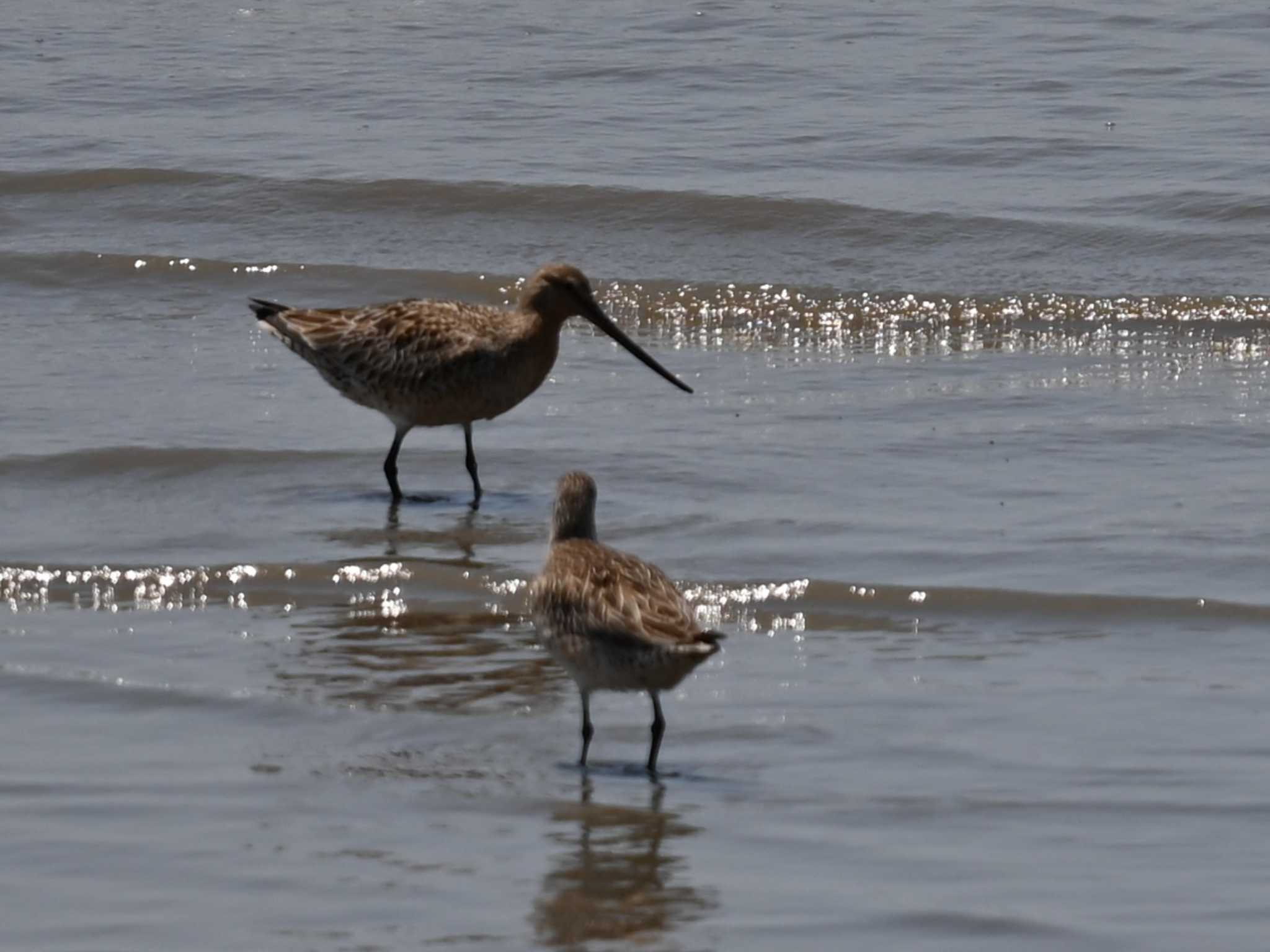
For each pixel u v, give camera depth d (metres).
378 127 27.72
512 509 16.20
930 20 32.91
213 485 16.64
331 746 11.77
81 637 13.47
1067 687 12.62
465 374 16.30
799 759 11.61
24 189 25.47
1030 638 13.45
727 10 33.38
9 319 21.23
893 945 9.50
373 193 25.09
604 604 10.91
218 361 19.92
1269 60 30.59
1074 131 27.28
